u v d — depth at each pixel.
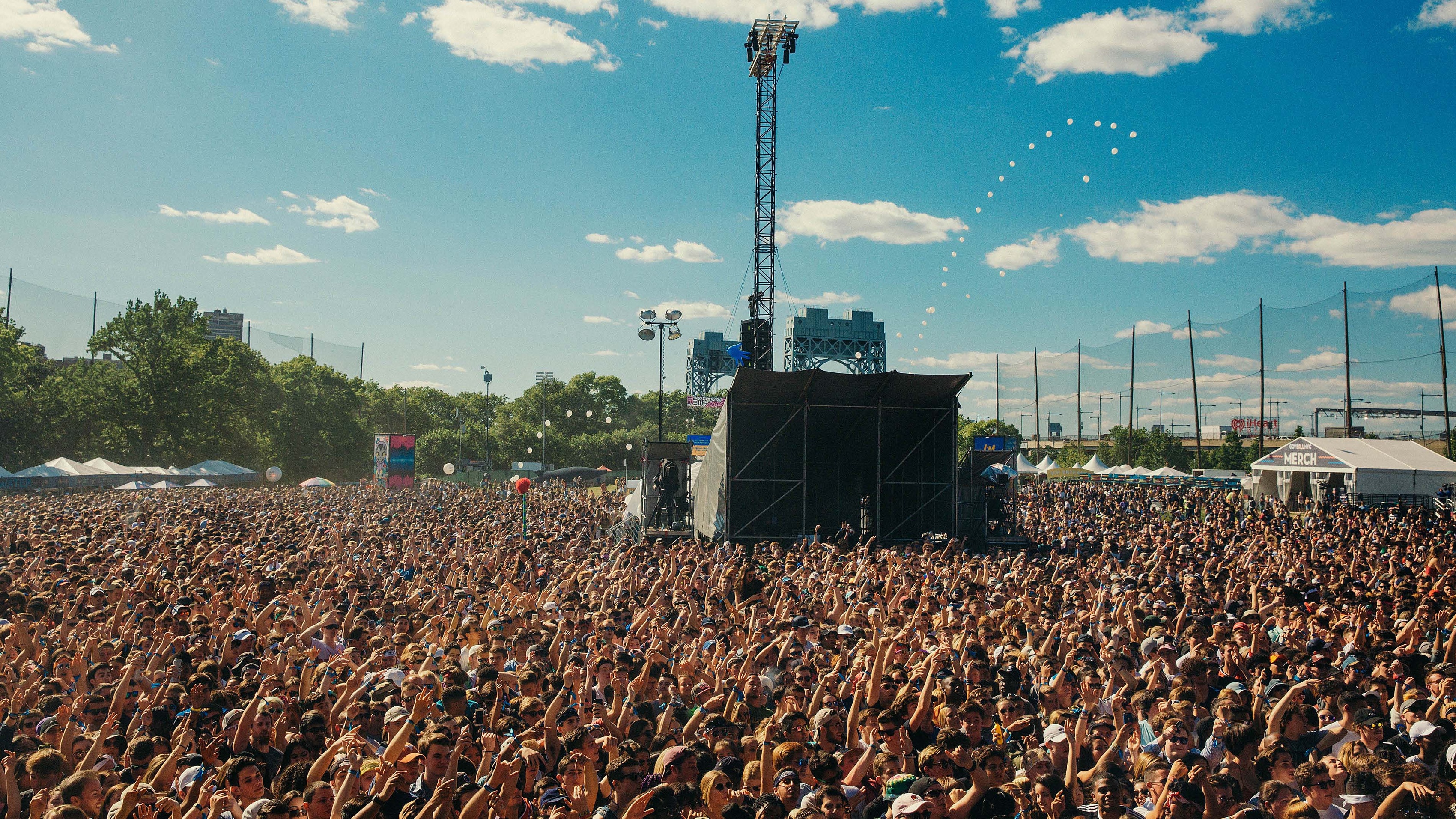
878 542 29.28
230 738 7.17
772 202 57.38
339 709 7.82
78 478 50.44
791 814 5.36
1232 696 7.82
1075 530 32.56
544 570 18.61
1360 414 85.50
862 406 30.64
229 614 11.73
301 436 86.06
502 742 6.97
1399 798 5.37
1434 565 19.00
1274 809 5.36
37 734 7.43
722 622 11.76
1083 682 8.06
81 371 71.31
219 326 181.12
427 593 14.30
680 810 5.55
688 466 39.12
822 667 9.72
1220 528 29.81
